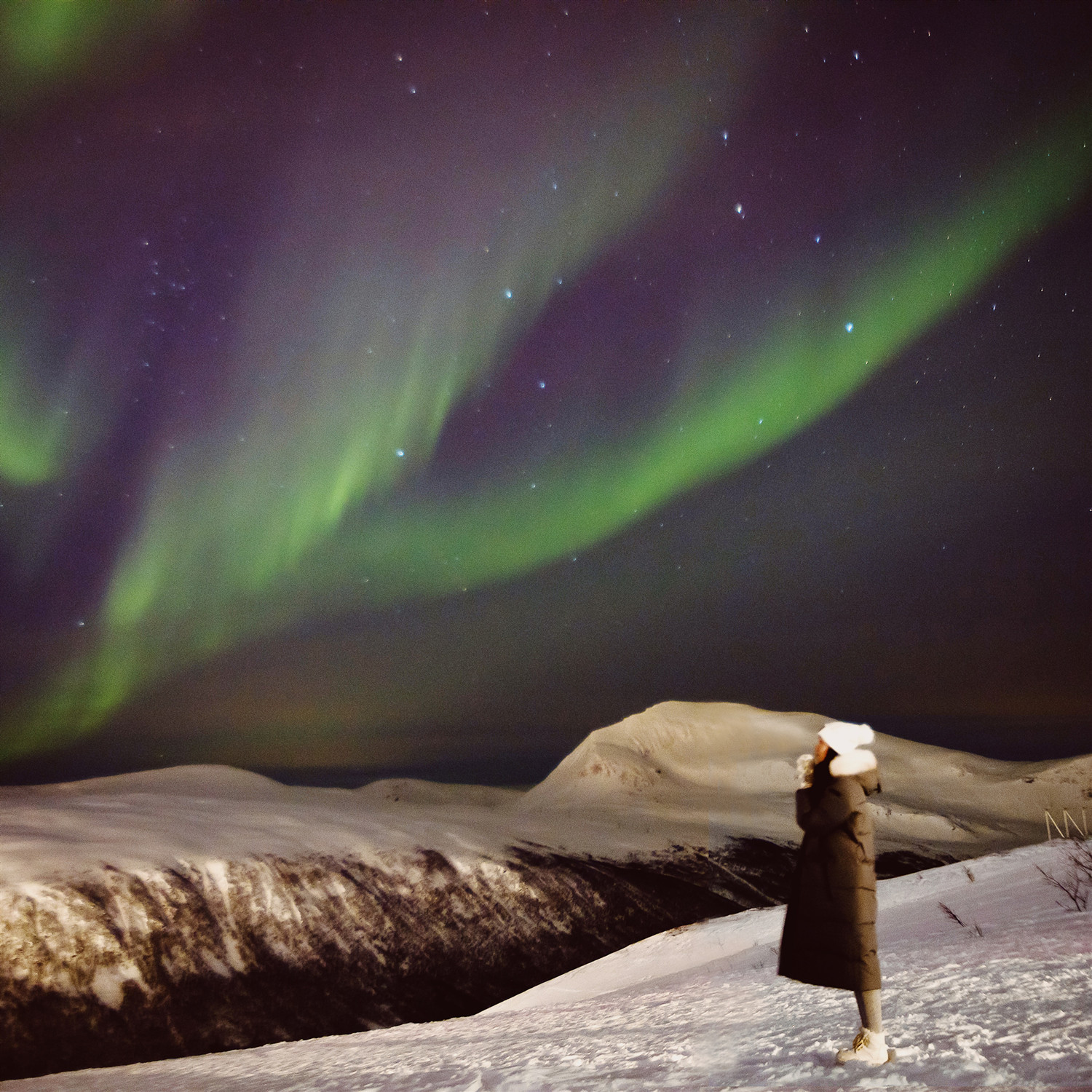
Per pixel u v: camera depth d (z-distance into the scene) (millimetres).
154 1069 9117
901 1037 3484
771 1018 4926
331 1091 4828
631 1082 3451
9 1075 25828
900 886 15375
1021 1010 3611
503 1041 6391
